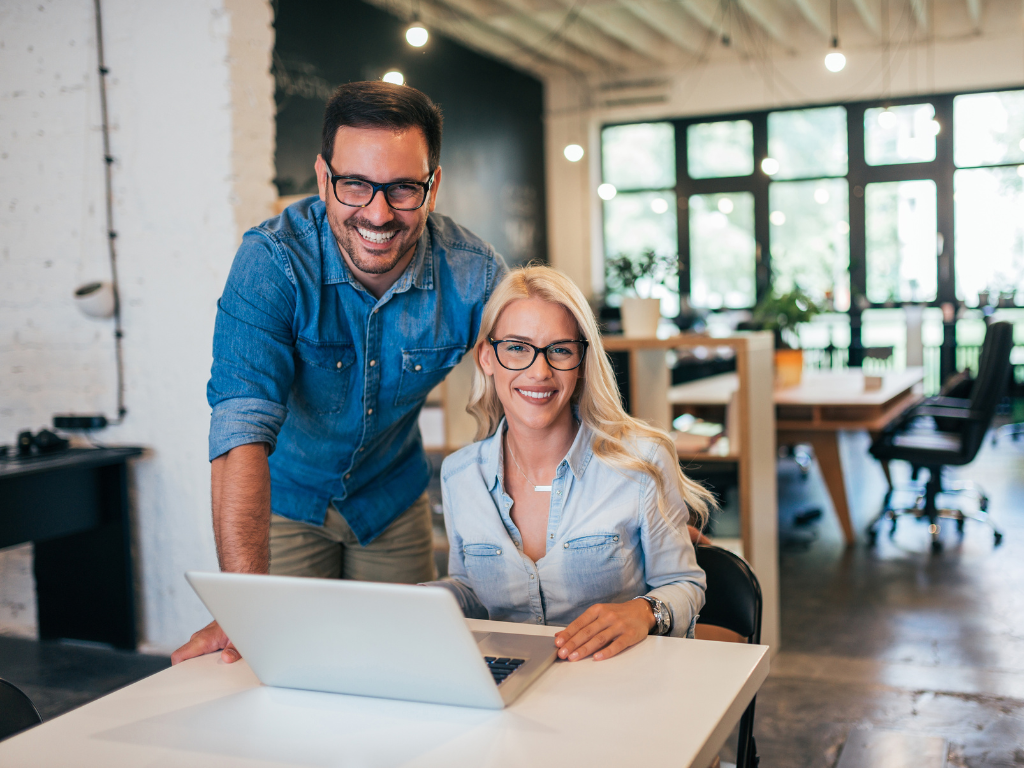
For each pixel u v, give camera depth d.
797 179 9.57
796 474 6.81
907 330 8.59
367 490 2.01
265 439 1.52
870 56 9.02
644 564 1.61
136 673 3.29
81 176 3.43
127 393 3.46
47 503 3.12
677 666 1.22
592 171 10.17
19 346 3.57
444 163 8.00
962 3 8.62
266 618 1.10
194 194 3.29
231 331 1.58
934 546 4.68
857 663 3.23
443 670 1.06
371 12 6.92
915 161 9.16
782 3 8.46
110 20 3.34
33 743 1.06
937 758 2.51
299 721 1.09
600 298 9.99
